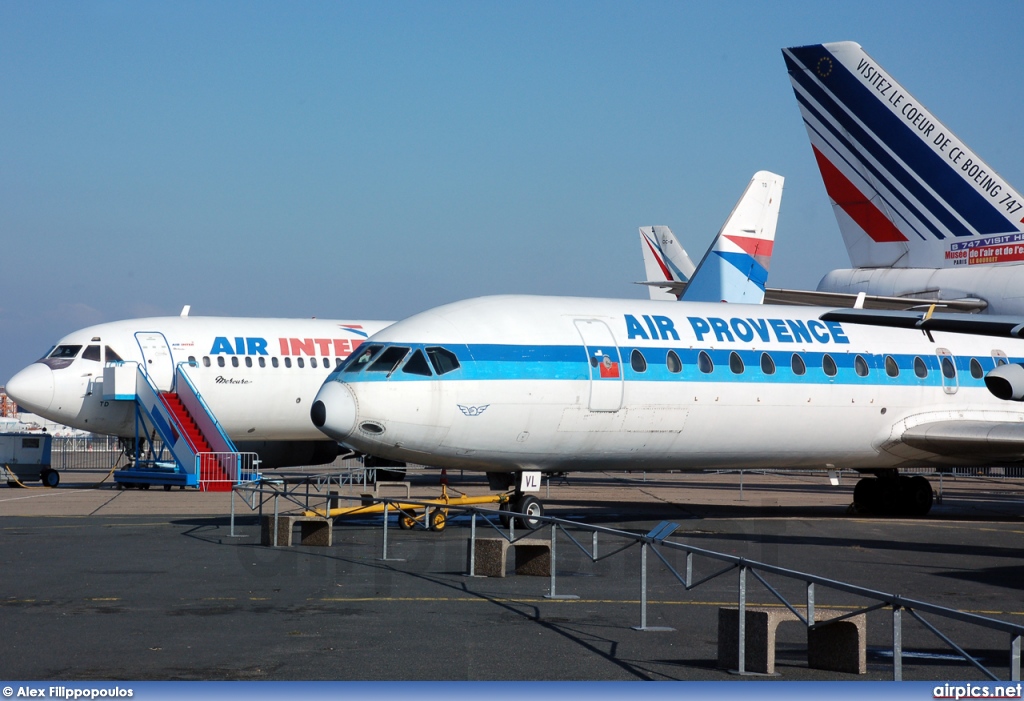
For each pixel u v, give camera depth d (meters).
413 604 17.30
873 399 34.12
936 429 34.41
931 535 28.89
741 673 12.80
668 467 32.22
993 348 37.28
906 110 42.47
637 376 29.66
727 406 31.22
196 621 15.68
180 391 43.75
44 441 47.03
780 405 32.25
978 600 18.61
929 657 14.01
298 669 12.67
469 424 27.61
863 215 44.38
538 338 28.75
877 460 35.44
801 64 45.00
